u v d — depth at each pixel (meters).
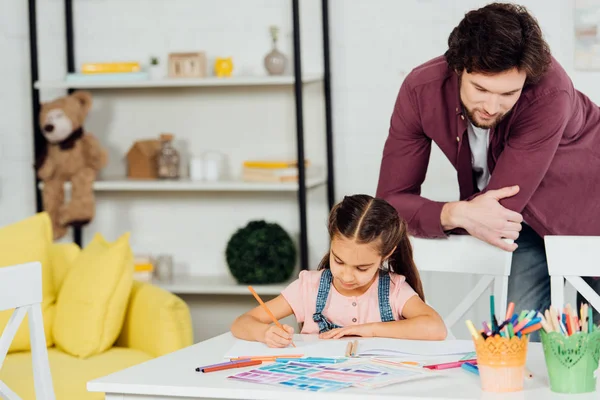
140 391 1.52
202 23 3.98
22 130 4.21
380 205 1.96
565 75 2.56
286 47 3.89
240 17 3.93
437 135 2.72
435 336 1.88
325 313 2.09
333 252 1.94
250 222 3.85
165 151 3.93
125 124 4.13
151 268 3.92
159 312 2.77
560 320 1.50
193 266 4.11
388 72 3.75
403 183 2.84
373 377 1.51
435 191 3.70
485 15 2.29
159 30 4.03
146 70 4.05
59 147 3.90
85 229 4.23
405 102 2.72
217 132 4.02
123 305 2.87
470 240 2.50
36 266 2.02
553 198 2.74
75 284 2.89
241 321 1.94
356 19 3.77
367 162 3.82
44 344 2.03
